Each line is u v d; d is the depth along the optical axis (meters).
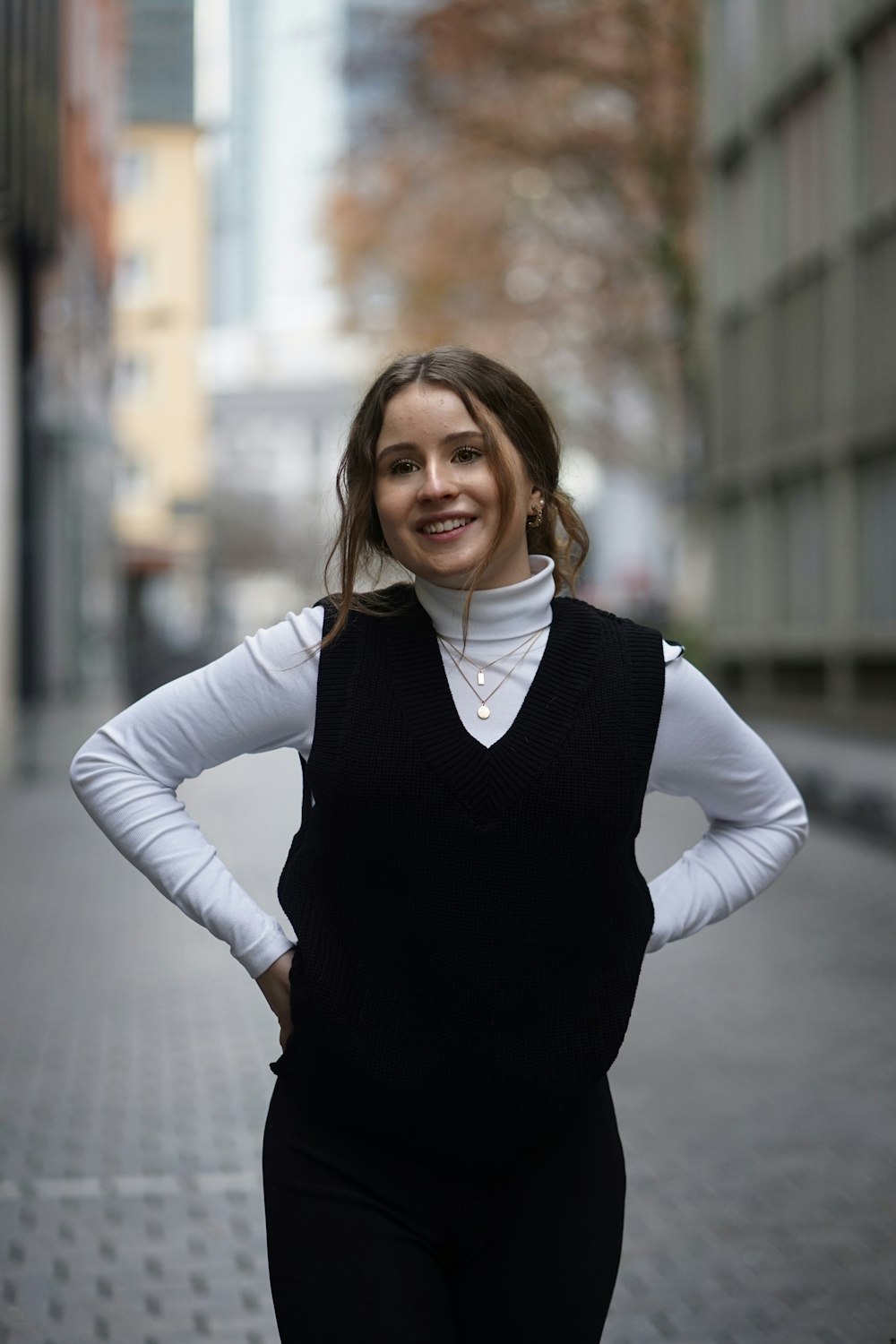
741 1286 3.91
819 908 8.84
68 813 13.22
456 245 30.11
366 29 25.77
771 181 20.34
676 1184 4.61
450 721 2.20
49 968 7.43
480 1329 2.28
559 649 2.25
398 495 2.27
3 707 24.59
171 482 61.72
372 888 2.19
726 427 22.41
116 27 34.84
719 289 22.45
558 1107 2.24
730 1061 5.84
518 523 2.29
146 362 61.38
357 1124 2.24
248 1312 3.77
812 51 18.64
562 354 31.73
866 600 17.92
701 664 24.14
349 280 31.52
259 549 63.41
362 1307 2.17
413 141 27.61
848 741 17.86
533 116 26.70
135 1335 3.64
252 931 2.30
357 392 2.55
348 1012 2.21
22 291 25.64
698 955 7.65
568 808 2.18
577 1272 2.25
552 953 2.20
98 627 32.16
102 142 33.44
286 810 13.34
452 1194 2.25
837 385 18.39
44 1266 4.03
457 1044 2.20
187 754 2.33
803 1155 4.83
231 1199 4.49
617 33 24.98
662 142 25.98
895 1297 3.83
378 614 2.31
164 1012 6.59
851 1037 6.15
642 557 60.22
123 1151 4.88
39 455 26.53
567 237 29.33
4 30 21.53
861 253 17.52
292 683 2.27
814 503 19.34
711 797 2.48
